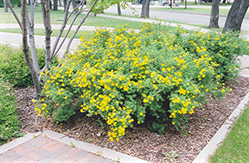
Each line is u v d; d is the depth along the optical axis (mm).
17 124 4383
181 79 3969
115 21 19906
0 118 4285
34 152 3701
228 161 3443
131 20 21438
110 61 4375
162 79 3916
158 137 4168
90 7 5988
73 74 4352
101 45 5258
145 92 3879
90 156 3604
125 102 3879
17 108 5070
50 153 3676
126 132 4270
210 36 6398
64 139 4070
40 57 6773
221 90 4684
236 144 3846
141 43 5473
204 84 4473
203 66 4430
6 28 15594
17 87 6176
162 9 38156
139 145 3936
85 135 4215
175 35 6043
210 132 4289
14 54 6496
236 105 5312
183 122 4379
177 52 5035
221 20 24500
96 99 4035
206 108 5199
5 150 3750
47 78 4480
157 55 4504
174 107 3795
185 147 3879
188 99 3746
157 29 6684
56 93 4098
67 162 3453
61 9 32781
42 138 4109
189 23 21484
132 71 4152
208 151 3682
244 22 22422
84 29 15078
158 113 4418
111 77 3848
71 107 4531
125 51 4719
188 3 50500
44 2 5125
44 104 4199
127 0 6090
